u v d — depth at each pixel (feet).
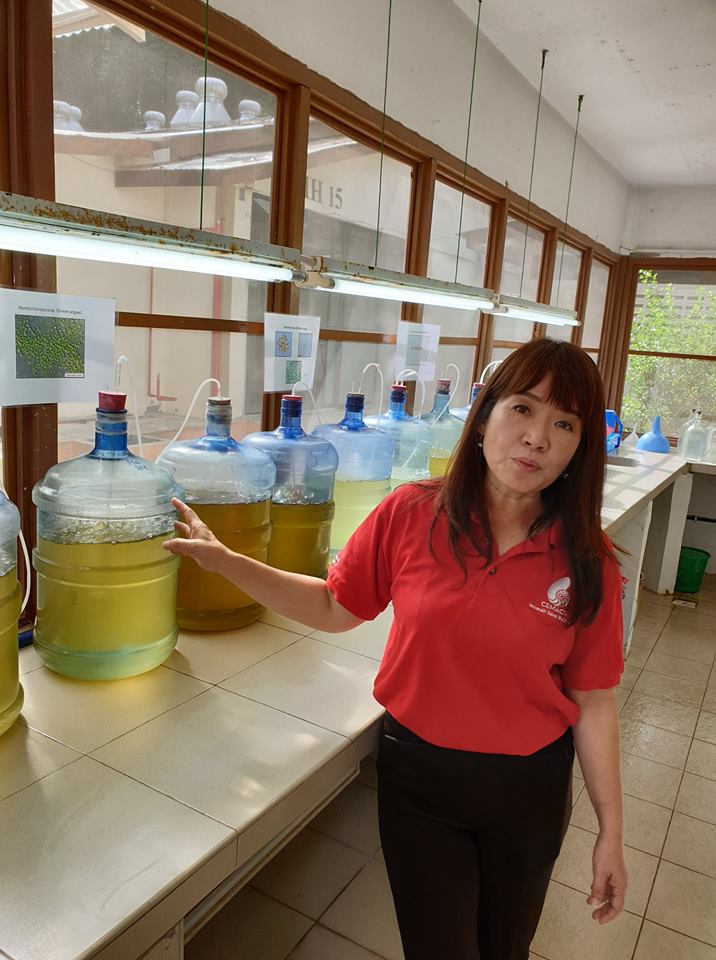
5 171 4.82
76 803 3.45
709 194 16.87
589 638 3.92
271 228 7.59
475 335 12.13
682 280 17.58
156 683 4.65
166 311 6.40
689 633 13.61
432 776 3.91
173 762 3.81
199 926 3.94
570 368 3.67
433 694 3.87
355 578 4.22
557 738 4.00
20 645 5.00
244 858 3.41
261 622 5.72
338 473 7.11
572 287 15.84
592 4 8.95
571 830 7.77
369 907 6.20
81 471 4.50
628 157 15.15
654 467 13.58
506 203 11.70
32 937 2.69
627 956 6.18
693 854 7.48
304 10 6.97
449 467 3.99
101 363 5.22
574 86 11.57
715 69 10.48
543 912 6.59
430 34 8.90
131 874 3.02
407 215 9.73
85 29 5.45
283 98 7.25
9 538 3.88
